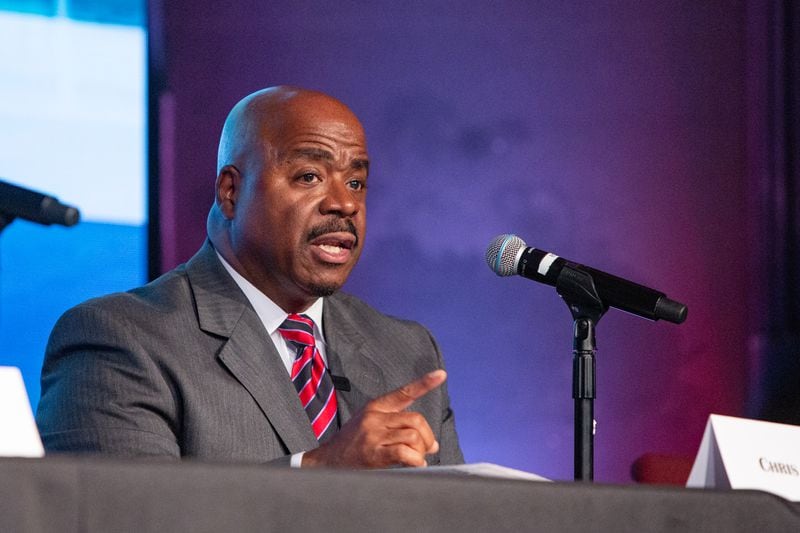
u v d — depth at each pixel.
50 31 13.71
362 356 8.93
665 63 16.69
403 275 15.86
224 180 8.84
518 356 16.08
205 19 14.77
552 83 16.42
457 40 16.14
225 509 3.68
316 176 8.57
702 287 16.61
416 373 9.21
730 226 16.70
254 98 8.91
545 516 4.07
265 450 7.92
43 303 13.55
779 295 16.53
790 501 4.49
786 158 16.61
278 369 8.24
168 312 8.27
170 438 7.77
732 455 5.93
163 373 7.95
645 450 16.39
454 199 16.05
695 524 4.28
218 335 8.23
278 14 15.28
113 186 13.95
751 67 16.78
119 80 14.08
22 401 4.61
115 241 13.91
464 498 3.96
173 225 14.30
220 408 7.92
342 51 15.67
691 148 16.69
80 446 7.67
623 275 16.50
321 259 8.50
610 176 16.50
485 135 16.17
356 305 9.47
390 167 15.88
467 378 15.95
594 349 7.22
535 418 16.08
